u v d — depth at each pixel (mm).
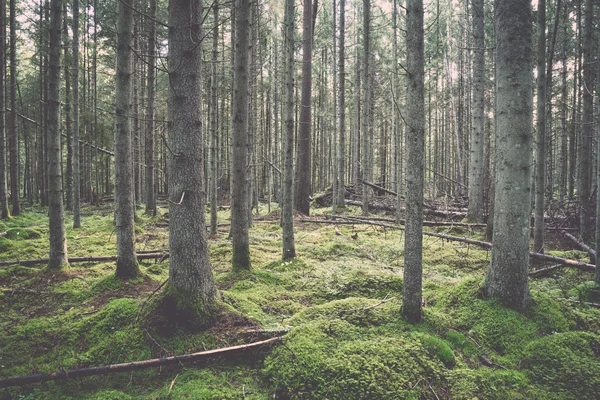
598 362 3781
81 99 20750
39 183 26234
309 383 3539
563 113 16391
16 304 5512
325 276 6867
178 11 4426
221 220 15211
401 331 4242
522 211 4586
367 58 15391
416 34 4012
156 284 6188
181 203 4453
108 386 3736
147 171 15117
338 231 11531
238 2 6723
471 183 12312
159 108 20891
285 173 7922
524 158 4566
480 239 10352
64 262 6914
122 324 4500
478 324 4461
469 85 25219
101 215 17016
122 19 6000
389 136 30031
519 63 4543
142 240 10234
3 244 8766
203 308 4477
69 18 15336
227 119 25922
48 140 6613
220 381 3727
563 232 10883
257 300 5523
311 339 4066
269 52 21969
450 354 3896
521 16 4535
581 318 4637
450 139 32031
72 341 4340
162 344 4195
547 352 3936
